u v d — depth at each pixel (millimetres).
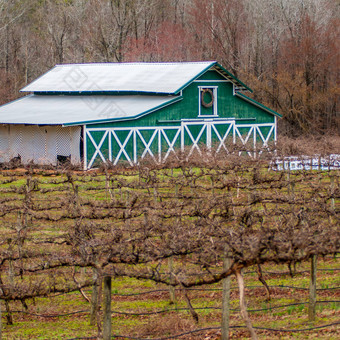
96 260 48594
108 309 44750
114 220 79500
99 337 46812
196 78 161500
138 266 65125
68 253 61500
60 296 59594
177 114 157875
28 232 77688
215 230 55125
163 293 59188
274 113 176250
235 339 46562
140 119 149500
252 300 55969
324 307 53156
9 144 155625
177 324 50156
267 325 49156
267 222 69438
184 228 59969
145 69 180500
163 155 152125
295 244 43156
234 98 169500
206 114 163875
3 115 161250
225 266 45812
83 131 139500
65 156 144000
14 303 58156
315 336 45906
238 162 109000
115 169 129625
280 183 91125
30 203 79562
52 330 50688
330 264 67000
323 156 118500
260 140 174750
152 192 96125
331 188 80625
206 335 47562
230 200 77375
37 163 148750
